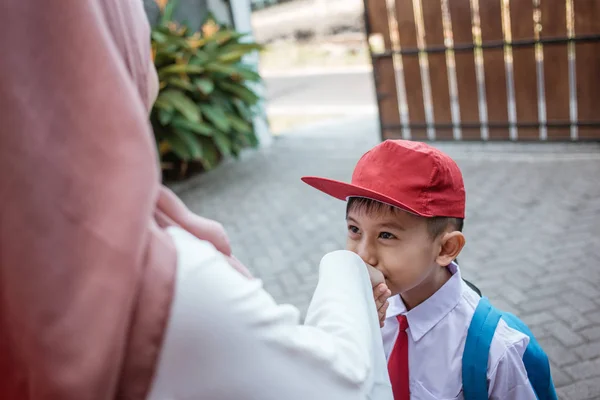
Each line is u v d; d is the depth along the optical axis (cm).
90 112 65
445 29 587
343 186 134
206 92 599
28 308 65
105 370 64
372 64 632
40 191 64
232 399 76
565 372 293
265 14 1619
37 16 65
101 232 64
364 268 106
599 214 439
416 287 148
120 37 74
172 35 616
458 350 146
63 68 65
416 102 634
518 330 150
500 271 387
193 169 668
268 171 648
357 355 89
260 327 77
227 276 76
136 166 66
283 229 499
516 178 528
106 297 64
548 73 568
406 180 134
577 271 372
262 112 724
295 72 1260
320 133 765
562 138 590
